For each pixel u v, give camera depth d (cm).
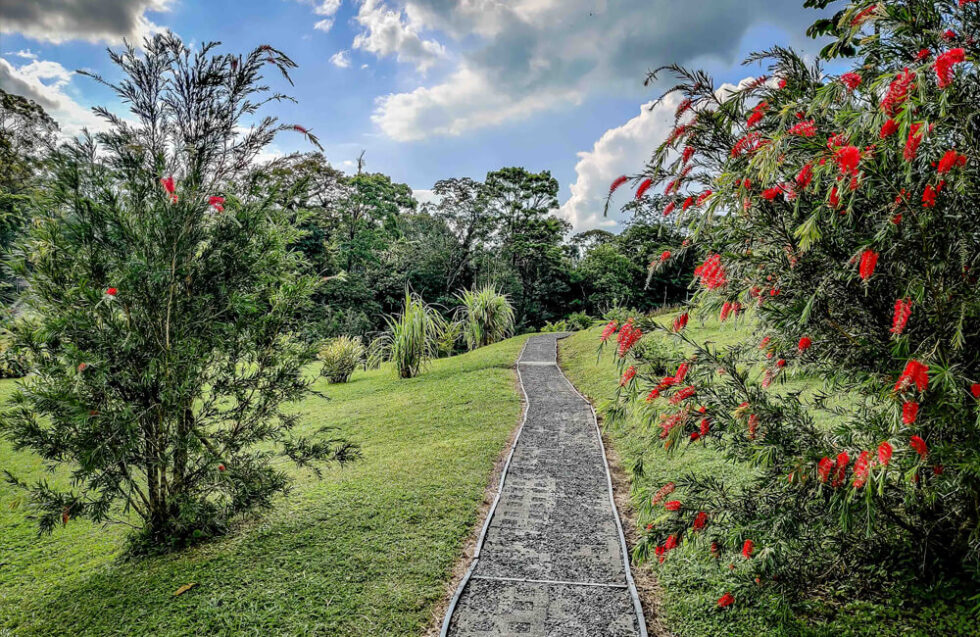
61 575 470
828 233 266
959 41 232
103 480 433
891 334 266
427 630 362
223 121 471
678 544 322
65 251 427
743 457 321
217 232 478
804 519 301
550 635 353
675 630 350
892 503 311
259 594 401
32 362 426
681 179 303
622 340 321
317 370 1661
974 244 247
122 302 437
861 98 242
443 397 1081
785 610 309
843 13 262
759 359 341
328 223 2627
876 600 323
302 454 544
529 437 786
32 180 442
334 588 407
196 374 464
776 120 282
